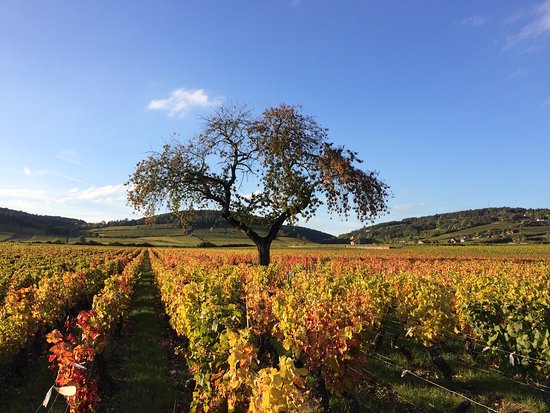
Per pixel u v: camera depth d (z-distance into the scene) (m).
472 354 9.33
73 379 6.16
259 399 3.84
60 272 18.67
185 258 37.03
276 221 18.84
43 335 10.63
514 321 8.02
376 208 17.83
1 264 25.92
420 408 6.52
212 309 7.11
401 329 10.47
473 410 6.42
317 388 6.38
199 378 6.17
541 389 6.91
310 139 17.67
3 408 6.82
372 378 7.88
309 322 6.54
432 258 42.19
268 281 13.99
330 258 39.41
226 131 18.19
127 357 9.70
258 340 8.57
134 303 18.11
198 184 18.64
